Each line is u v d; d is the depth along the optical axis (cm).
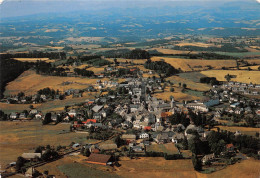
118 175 16588
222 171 17062
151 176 16512
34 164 18212
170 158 18562
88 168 17525
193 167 17525
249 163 17875
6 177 16612
